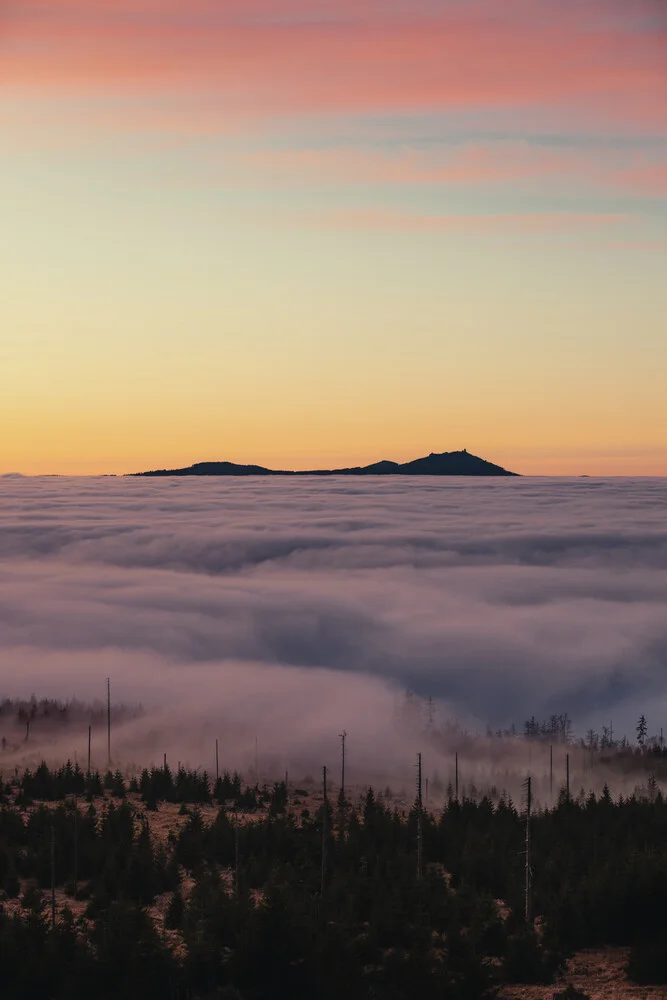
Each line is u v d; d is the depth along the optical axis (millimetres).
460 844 108438
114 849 101562
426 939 78812
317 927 78938
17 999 73500
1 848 103250
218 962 75312
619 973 76625
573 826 115625
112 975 74250
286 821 120688
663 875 86500
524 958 76438
